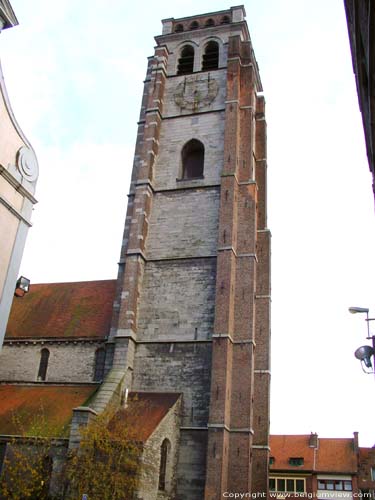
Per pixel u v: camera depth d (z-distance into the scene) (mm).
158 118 51375
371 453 74062
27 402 39500
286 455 76062
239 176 47500
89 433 32219
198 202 46344
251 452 38969
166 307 42438
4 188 23719
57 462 33469
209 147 48969
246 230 44812
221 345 39125
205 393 38594
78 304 47375
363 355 20172
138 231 45031
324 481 72312
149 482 32594
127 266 43625
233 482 36438
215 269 42875
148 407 37281
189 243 44656
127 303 42031
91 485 30703
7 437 34875
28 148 25516
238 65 52062
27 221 24797
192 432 37625
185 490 36031
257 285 48812
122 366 39625
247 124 50000
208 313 41375
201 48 56062
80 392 39969
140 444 32250
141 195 46750
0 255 23094
